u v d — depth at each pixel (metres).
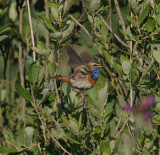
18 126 13.27
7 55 13.99
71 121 8.37
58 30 9.48
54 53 9.62
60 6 9.09
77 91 10.02
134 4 9.53
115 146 8.61
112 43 11.31
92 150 9.38
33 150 9.97
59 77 9.80
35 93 8.66
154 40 9.29
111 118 9.16
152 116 9.36
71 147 9.48
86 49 12.34
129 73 9.47
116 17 12.84
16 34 13.12
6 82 13.50
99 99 8.59
